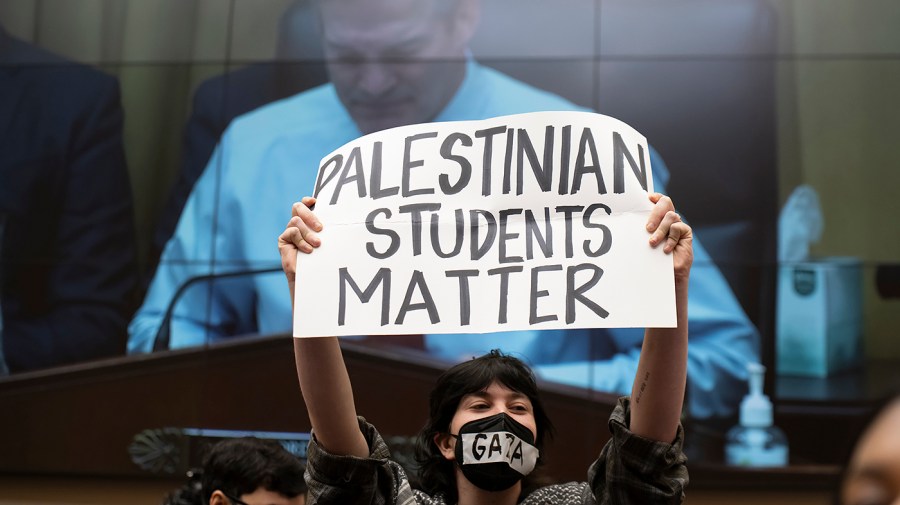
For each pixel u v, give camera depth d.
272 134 4.12
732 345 3.84
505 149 1.36
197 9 4.24
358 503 1.30
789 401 3.79
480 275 1.29
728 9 4.05
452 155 1.37
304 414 3.94
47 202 4.19
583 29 4.09
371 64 4.11
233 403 3.97
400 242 1.33
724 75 4.02
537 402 1.51
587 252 1.27
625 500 1.27
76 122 4.23
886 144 3.91
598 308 1.23
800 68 3.99
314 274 1.33
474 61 4.10
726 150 3.97
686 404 3.81
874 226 3.87
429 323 1.27
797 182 3.93
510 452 1.41
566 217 1.30
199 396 3.99
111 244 4.14
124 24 4.27
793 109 3.97
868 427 0.38
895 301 3.81
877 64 3.96
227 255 4.07
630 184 1.30
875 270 3.84
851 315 3.83
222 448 1.92
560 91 4.07
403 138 1.40
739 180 3.95
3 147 4.23
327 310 1.30
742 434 3.77
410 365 3.83
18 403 4.06
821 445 3.74
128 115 4.21
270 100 4.15
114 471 3.99
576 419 3.80
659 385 1.25
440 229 1.33
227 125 4.15
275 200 4.08
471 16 4.13
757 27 4.03
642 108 4.03
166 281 4.09
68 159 4.21
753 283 3.88
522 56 4.10
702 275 3.90
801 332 3.83
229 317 4.03
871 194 3.89
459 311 1.27
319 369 1.30
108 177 4.19
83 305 4.12
